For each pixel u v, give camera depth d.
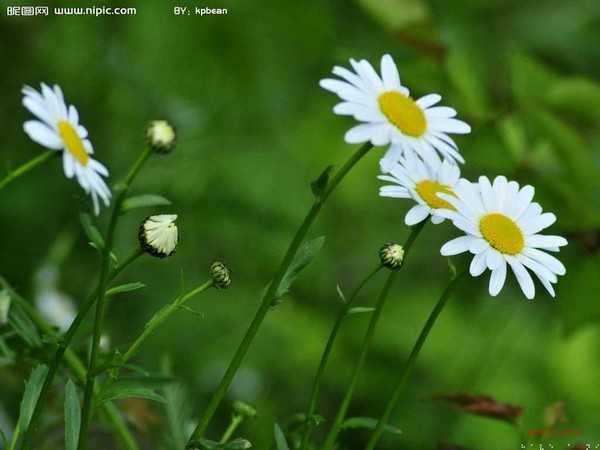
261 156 1.59
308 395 1.53
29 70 1.58
